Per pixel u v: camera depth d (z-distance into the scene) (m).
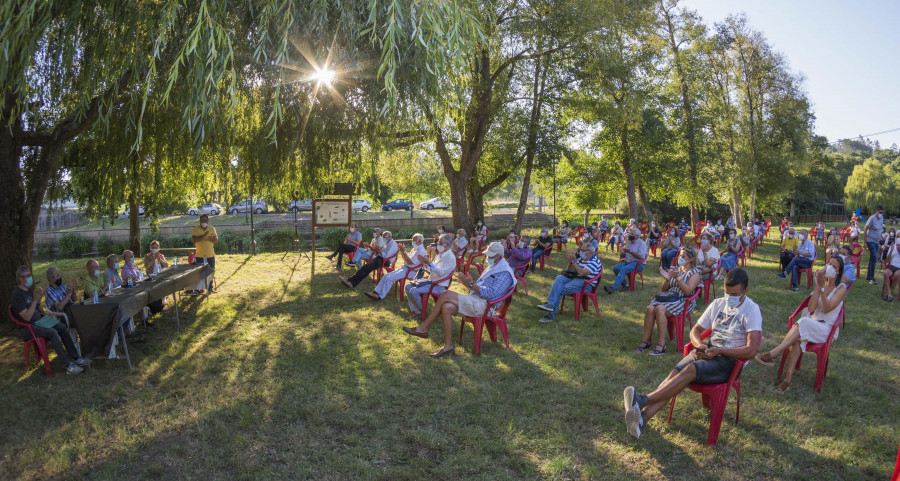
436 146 18.38
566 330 7.30
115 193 9.61
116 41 5.60
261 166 10.70
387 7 5.63
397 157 17.31
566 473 3.67
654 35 25.41
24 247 7.94
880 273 13.09
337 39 6.29
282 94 8.73
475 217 22.28
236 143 10.50
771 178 34.03
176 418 4.57
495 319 6.38
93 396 5.09
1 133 7.51
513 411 4.66
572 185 28.33
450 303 6.19
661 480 3.59
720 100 30.23
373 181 12.97
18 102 4.98
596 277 7.97
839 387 5.16
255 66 7.09
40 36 4.68
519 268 10.20
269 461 3.87
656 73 23.66
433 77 6.71
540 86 19.53
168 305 9.04
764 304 8.98
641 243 10.19
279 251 19.80
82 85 6.41
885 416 4.56
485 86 16.52
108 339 5.80
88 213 15.48
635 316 8.11
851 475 3.63
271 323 7.79
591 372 5.58
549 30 16.28
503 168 21.55
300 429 4.34
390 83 5.28
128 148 8.89
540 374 5.54
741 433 4.22
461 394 5.02
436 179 22.33
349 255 13.91
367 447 4.05
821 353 5.02
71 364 5.70
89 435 4.29
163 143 9.06
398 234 28.41
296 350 6.42
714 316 4.48
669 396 4.06
